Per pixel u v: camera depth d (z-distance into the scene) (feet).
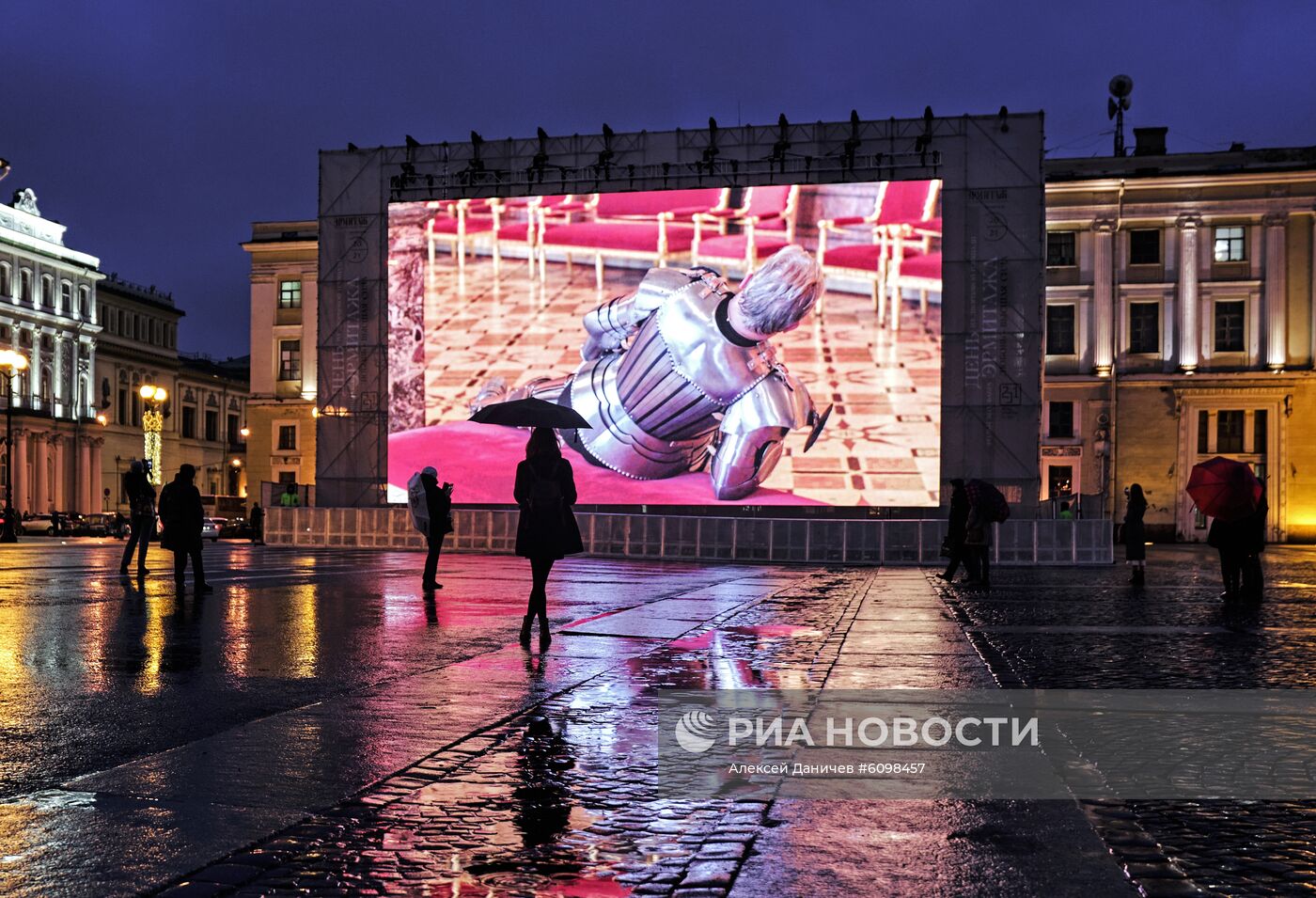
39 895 12.29
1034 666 29.30
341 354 114.62
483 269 111.65
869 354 104.06
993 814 15.49
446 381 112.57
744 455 104.53
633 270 107.86
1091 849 13.97
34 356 235.40
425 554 100.94
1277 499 158.20
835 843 14.20
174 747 19.49
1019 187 102.42
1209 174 160.56
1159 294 162.30
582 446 108.27
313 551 104.01
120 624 37.78
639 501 106.83
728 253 106.22
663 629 37.40
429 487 52.60
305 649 31.96
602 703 23.49
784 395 104.53
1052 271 164.45
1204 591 58.90
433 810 15.70
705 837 14.47
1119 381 162.09
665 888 12.64
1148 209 162.40
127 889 12.50
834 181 104.88
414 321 113.19
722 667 28.66
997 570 84.99
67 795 16.25
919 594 55.01
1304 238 159.33
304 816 15.28
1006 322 102.58
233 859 13.53
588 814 15.52
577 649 32.17
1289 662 30.48
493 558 92.02
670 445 106.11
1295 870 13.33
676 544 96.07
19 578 60.85
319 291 115.24
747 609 44.93
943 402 103.24
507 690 25.05
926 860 13.51
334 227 114.83
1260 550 51.83
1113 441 162.09
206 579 60.03
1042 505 103.19
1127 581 68.80
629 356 107.04
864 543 92.48
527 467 33.12
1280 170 158.81
